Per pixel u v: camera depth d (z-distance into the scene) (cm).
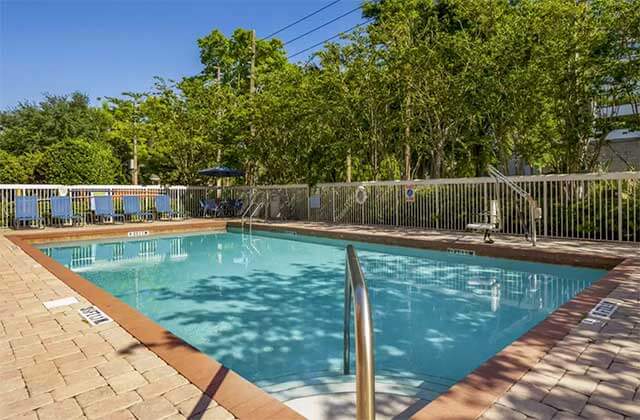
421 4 1296
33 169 1848
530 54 910
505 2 1084
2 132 2881
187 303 525
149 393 228
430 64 1062
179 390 231
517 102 948
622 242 752
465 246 773
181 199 1511
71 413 208
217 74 2177
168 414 206
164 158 1955
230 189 1606
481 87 992
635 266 537
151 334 321
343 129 1337
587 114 909
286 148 1512
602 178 782
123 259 845
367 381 149
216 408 212
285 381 304
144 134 1917
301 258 848
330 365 333
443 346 375
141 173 2414
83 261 826
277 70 1716
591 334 300
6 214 1145
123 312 377
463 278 641
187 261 820
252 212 1487
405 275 664
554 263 658
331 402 266
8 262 636
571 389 220
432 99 1116
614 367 246
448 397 211
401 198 1122
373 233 962
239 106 1595
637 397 212
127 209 1270
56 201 1134
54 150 1430
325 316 470
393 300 524
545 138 1017
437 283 611
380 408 256
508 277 645
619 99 880
